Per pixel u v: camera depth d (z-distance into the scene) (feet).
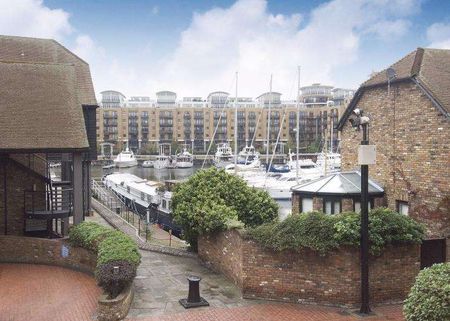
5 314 39.27
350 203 55.31
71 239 53.52
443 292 27.86
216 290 45.96
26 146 56.59
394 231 41.50
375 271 41.42
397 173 55.47
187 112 438.40
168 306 41.34
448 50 59.77
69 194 68.03
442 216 49.21
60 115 62.28
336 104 454.40
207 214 52.37
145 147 421.59
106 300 37.68
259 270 43.39
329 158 238.07
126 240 46.93
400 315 39.14
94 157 85.56
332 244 40.55
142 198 123.03
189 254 59.57
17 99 63.26
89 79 87.40
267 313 39.86
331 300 41.37
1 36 93.04
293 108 422.41
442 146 49.19
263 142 422.82
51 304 41.73
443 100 49.29
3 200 66.23
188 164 339.16
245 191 58.75
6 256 56.39
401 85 54.75
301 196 59.11
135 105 492.13
